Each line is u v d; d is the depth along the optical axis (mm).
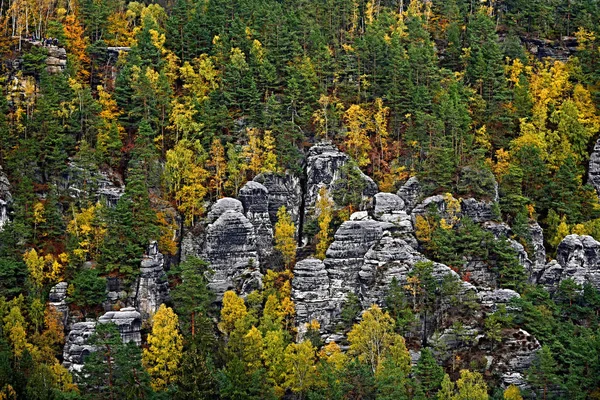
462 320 174750
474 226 191750
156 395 149125
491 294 182000
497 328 171750
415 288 176750
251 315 175875
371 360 163625
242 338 164375
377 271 182000
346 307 179250
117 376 149375
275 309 179250
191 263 178125
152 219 182625
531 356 170000
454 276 177375
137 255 179000
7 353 151500
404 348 162750
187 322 172875
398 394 148500
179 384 150125
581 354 164625
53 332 165750
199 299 174875
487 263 189500
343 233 186875
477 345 172250
